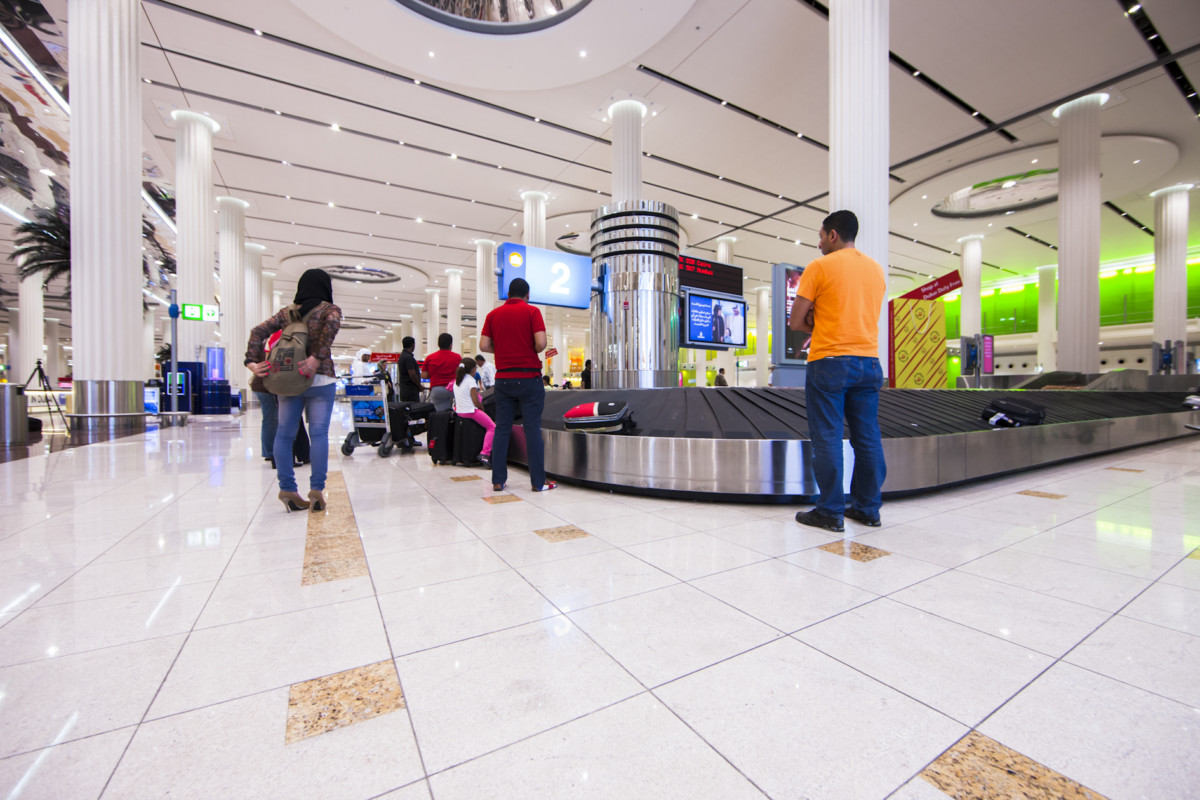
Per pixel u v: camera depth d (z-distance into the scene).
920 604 1.64
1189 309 21.00
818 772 0.90
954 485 3.67
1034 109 10.05
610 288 5.46
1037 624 1.50
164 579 1.83
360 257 20.66
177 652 1.32
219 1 7.28
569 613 1.57
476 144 11.23
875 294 2.56
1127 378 10.21
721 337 6.54
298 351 2.67
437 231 17.28
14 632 1.42
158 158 11.76
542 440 3.48
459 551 2.17
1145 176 13.01
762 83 9.14
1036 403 5.54
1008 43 8.23
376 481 3.87
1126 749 0.96
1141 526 2.58
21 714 1.05
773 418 3.67
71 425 6.65
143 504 3.01
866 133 5.68
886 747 0.97
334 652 1.33
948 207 16.44
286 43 8.12
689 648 1.35
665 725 1.04
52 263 18.30
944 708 1.09
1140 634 1.43
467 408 4.52
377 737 0.99
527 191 13.78
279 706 1.09
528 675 1.22
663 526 2.58
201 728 1.01
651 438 3.32
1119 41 8.19
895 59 8.59
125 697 1.12
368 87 9.22
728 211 15.55
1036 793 0.85
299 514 2.80
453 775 0.89
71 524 2.56
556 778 0.89
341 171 12.55
